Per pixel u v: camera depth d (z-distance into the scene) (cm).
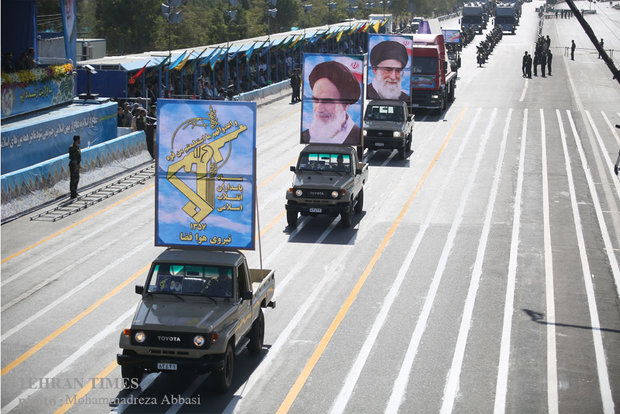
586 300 3897
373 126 6950
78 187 5897
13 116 6350
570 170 6819
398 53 7825
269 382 2894
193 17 17175
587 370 3094
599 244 4844
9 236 4756
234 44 10656
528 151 7544
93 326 3425
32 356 3105
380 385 2902
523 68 13325
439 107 9362
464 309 3709
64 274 4100
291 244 4653
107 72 7938
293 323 3484
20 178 5284
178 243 3344
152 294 2867
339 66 5803
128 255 4422
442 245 4700
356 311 3644
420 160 7081
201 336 2647
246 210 3300
